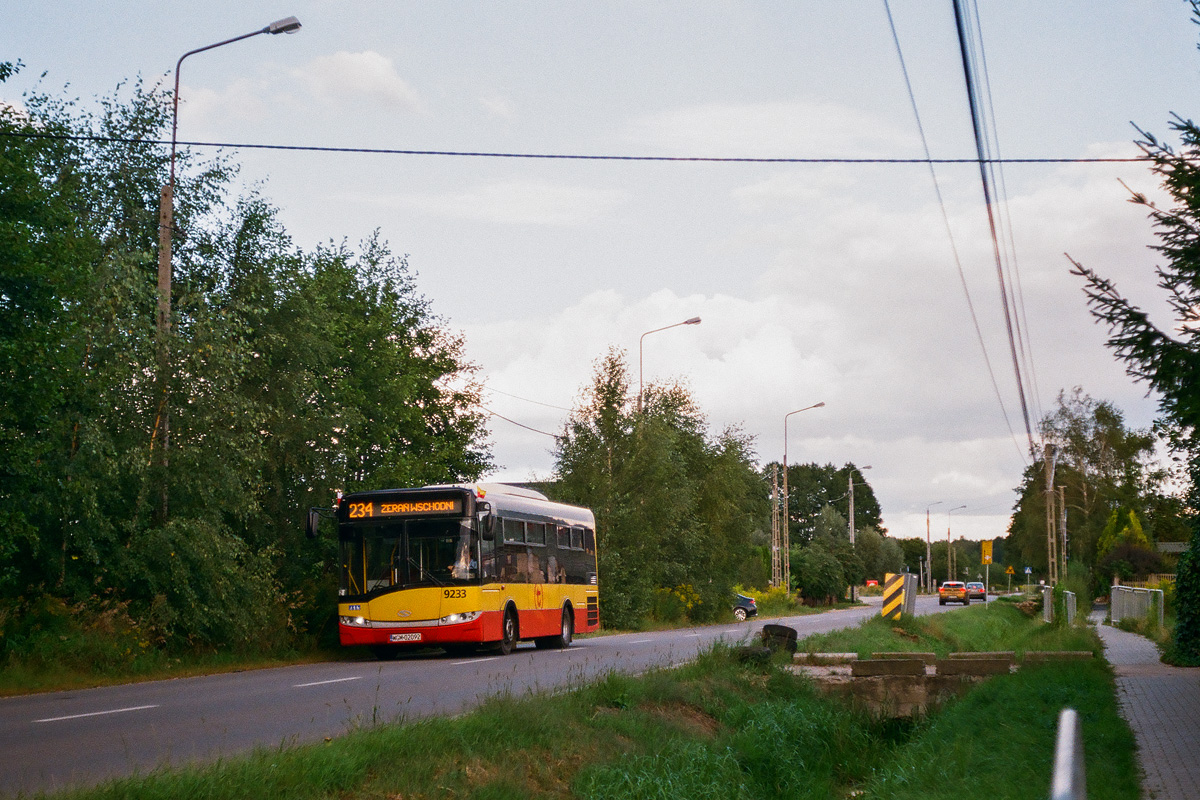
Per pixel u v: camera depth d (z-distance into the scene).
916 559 166.25
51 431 18.91
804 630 37.09
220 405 21.98
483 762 9.88
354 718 11.96
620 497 43.91
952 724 14.52
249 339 25.61
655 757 11.57
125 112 25.67
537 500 28.41
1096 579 74.31
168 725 12.23
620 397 44.97
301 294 26.56
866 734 16.45
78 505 19.47
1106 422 90.56
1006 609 62.53
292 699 15.04
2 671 17.72
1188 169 9.98
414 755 9.40
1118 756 10.79
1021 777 10.37
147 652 20.59
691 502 46.75
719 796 11.16
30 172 18.34
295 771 8.18
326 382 30.02
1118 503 87.88
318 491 26.48
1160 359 9.80
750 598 58.91
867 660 19.62
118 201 25.34
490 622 23.86
